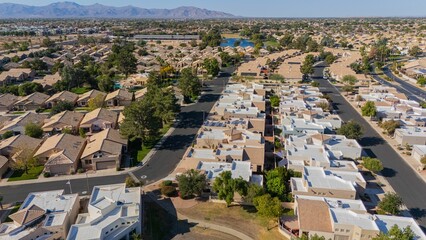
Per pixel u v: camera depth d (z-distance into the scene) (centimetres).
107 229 6072
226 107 13512
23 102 14800
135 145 10938
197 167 8581
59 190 7575
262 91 16275
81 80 17912
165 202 7800
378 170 8931
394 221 6406
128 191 7456
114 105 15275
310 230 6206
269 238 6600
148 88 15762
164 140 11444
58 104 13975
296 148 9688
